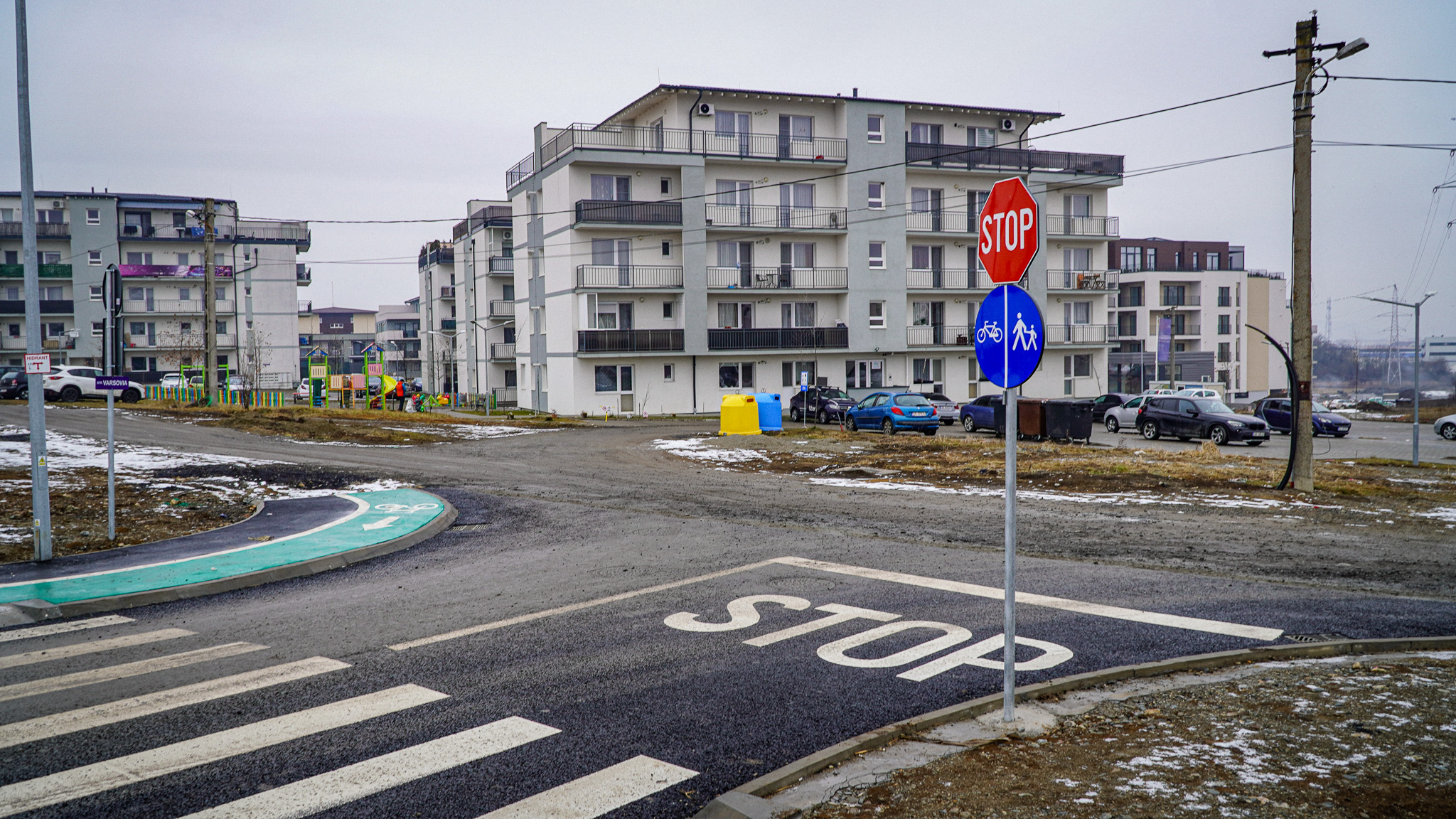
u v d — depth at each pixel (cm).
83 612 842
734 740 520
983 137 5053
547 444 2700
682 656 685
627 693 602
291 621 801
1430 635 739
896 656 681
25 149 1073
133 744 513
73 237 7006
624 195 4416
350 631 764
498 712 567
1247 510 1419
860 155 4709
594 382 4406
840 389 4859
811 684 618
